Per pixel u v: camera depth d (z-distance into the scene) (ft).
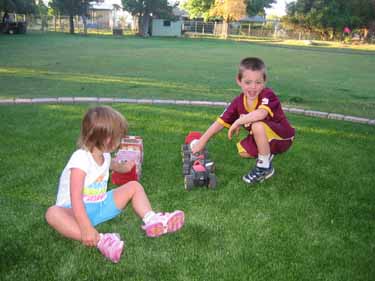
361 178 12.31
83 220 7.61
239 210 9.83
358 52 90.94
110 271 7.27
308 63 57.06
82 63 43.78
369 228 9.24
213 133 11.93
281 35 182.91
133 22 189.88
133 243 8.21
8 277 7.03
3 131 15.30
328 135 16.87
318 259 7.88
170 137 15.67
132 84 29.40
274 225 9.16
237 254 7.93
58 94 23.97
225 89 28.76
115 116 8.11
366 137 16.74
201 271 7.34
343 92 30.42
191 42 110.32
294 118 19.86
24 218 9.02
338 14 152.46
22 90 25.16
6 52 55.42
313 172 12.70
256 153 11.60
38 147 13.71
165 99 23.53
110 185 11.10
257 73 11.07
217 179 11.82
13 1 115.75
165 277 7.14
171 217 7.88
